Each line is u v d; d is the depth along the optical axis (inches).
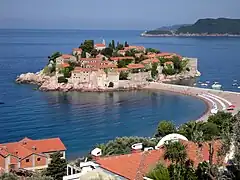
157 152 2257.6
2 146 4259.4
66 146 5625.0
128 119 7588.6
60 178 3248.0
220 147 1975.9
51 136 6274.6
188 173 1930.4
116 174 2156.7
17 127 6811.0
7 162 3944.4
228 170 1792.6
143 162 2193.7
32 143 4365.2
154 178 1947.6
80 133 6466.5
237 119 1748.3
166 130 5108.3
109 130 6712.6
